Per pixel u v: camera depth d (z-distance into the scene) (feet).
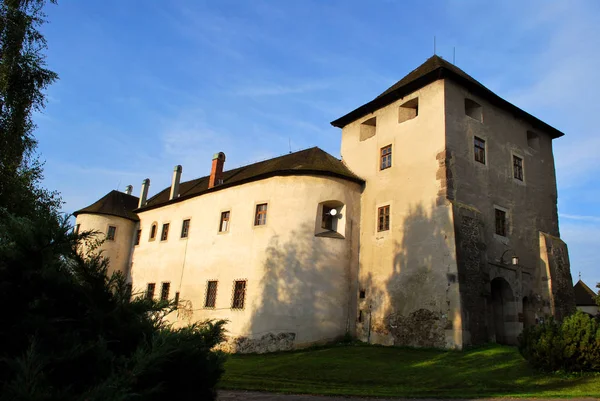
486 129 74.49
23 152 47.24
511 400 33.42
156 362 16.10
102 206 113.80
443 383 42.37
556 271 75.82
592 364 41.86
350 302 74.28
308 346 68.74
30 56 45.24
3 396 12.75
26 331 16.16
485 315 62.34
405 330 65.67
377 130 80.33
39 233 17.87
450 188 65.87
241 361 61.41
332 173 76.64
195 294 84.94
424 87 72.84
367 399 35.14
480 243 65.51
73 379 15.42
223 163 96.78
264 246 75.05
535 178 81.41
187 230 94.43
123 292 20.49
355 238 77.56
